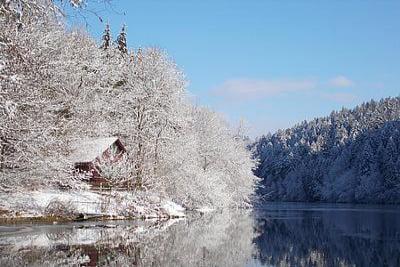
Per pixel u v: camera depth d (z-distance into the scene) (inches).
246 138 2984.7
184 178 1865.2
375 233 1291.8
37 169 1210.0
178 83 1936.5
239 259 815.1
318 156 5821.9
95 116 1718.8
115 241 937.5
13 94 735.7
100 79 1825.8
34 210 1204.5
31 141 1055.0
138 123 1817.2
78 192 1466.5
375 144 5093.5
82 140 1651.1
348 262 821.2
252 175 2859.3
